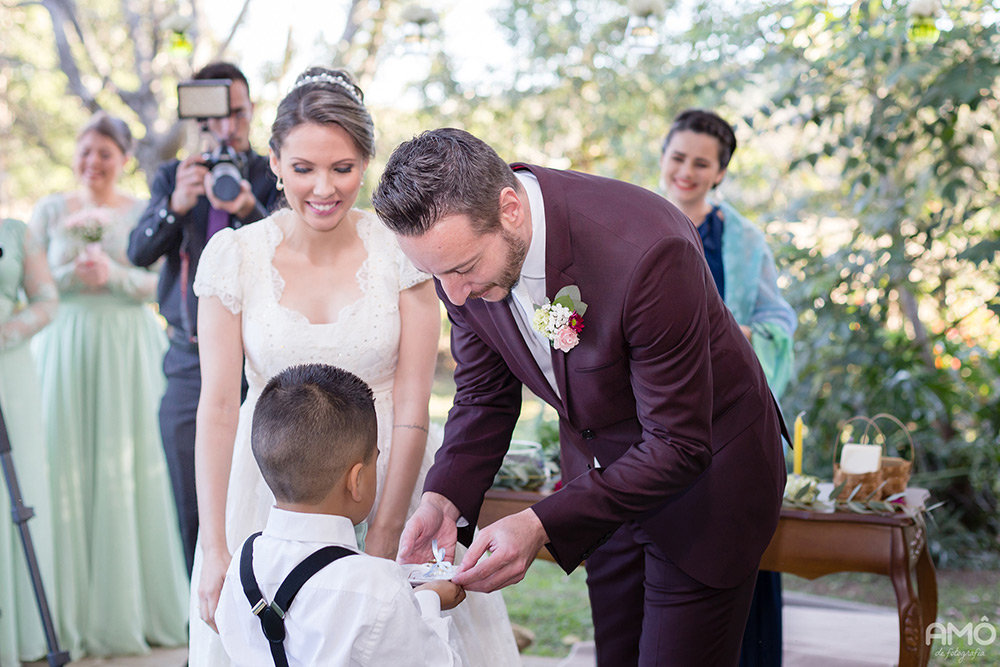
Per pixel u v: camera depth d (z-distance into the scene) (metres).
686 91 4.97
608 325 1.64
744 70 4.89
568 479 2.10
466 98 6.27
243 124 2.95
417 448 2.04
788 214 4.79
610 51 5.91
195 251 2.80
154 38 6.29
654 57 5.75
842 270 4.36
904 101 4.38
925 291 4.48
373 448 1.63
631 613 2.14
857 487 2.47
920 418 4.39
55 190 9.09
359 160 1.94
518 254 1.55
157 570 3.45
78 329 3.39
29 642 3.27
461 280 1.54
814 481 2.45
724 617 1.87
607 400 1.77
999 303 4.10
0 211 8.80
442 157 1.46
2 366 3.19
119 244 3.47
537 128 6.29
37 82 8.51
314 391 1.58
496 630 2.11
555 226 1.62
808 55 4.60
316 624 1.49
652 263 1.57
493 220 1.48
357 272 2.07
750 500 1.81
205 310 2.03
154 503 3.44
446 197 1.44
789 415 4.45
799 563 2.39
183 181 2.74
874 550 2.31
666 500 1.82
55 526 3.34
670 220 1.65
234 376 2.03
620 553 2.10
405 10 5.29
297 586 1.51
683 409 1.62
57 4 6.25
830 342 4.43
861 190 4.82
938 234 4.43
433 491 1.91
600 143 6.13
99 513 3.36
